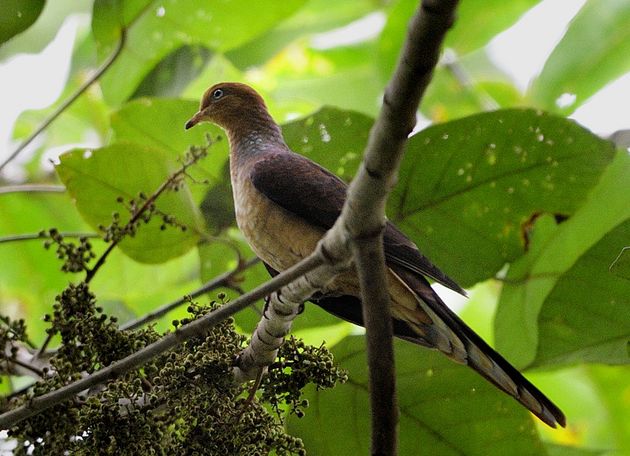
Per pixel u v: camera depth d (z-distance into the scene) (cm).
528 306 1102
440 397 966
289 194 960
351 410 957
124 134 1136
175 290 1305
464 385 962
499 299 1116
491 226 1067
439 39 493
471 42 1507
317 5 1543
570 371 1419
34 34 1522
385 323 621
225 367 735
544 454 956
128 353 753
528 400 813
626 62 1420
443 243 1081
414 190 1052
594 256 980
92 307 768
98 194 995
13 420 694
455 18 488
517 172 1045
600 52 1423
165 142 1141
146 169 983
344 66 1667
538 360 1016
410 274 898
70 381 732
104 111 1530
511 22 1487
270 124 1118
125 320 1284
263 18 1199
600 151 1031
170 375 730
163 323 1305
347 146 1082
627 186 1098
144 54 1205
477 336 848
